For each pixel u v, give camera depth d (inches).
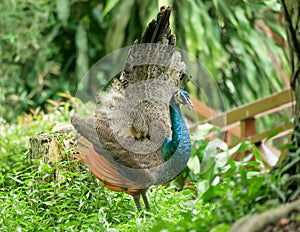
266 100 513.0
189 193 395.2
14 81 813.9
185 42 745.6
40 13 823.1
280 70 786.8
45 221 355.3
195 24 731.4
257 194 235.8
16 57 816.3
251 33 763.4
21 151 514.0
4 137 536.7
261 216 213.6
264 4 780.0
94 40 836.0
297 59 245.8
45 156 401.1
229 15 750.5
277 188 229.0
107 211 367.6
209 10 791.1
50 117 552.1
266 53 758.5
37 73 820.0
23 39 821.2
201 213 299.9
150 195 379.2
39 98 817.5
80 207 363.3
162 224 238.5
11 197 370.0
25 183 381.4
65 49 858.8
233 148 463.5
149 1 763.4
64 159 401.1
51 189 375.2
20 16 825.5
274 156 500.1
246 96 764.0
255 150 372.2
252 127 524.4
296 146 240.2
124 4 776.9
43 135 408.2
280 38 808.9
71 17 848.9
